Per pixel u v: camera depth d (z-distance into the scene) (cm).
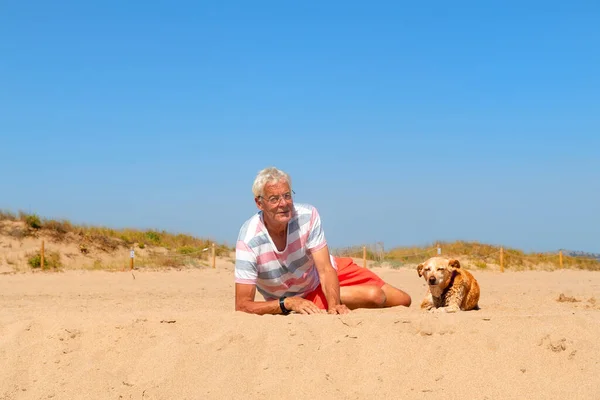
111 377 541
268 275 707
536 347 540
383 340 558
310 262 710
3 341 604
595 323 589
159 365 552
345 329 580
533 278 2286
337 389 507
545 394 489
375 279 860
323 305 734
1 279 2103
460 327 570
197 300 1305
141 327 605
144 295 1511
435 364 530
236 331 584
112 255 2875
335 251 3091
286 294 734
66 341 593
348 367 535
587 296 1343
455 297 815
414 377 517
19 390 540
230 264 2972
